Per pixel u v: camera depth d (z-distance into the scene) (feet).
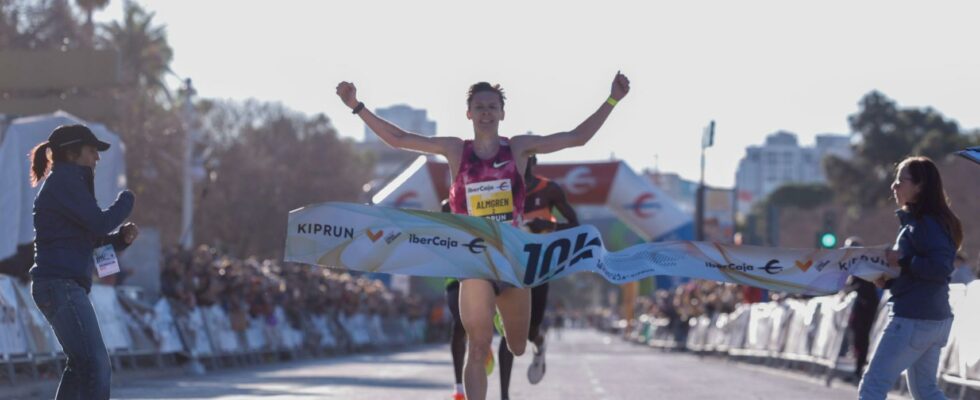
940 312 49.75
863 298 109.09
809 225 359.87
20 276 110.22
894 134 500.33
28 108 145.69
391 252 48.93
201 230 381.60
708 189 237.66
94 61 146.82
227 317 148.66
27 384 91.97
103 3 274.16
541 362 81.30
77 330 46.88
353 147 542.98
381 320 265.34
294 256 48.60
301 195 437.58
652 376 133.28
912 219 49.93
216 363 142.10
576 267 49.80
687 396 96.89
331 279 218.59
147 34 351.67
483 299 49.60
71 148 47.65
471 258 49.21
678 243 50.93
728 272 50.75
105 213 47.47
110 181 118.93
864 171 503.61
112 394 88.94
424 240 49.14
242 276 155.12
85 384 47.03
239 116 440.04
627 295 425.69
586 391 103.65
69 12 246.68
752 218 222.89
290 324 184.03
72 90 159.63
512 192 50.49
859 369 109.60
